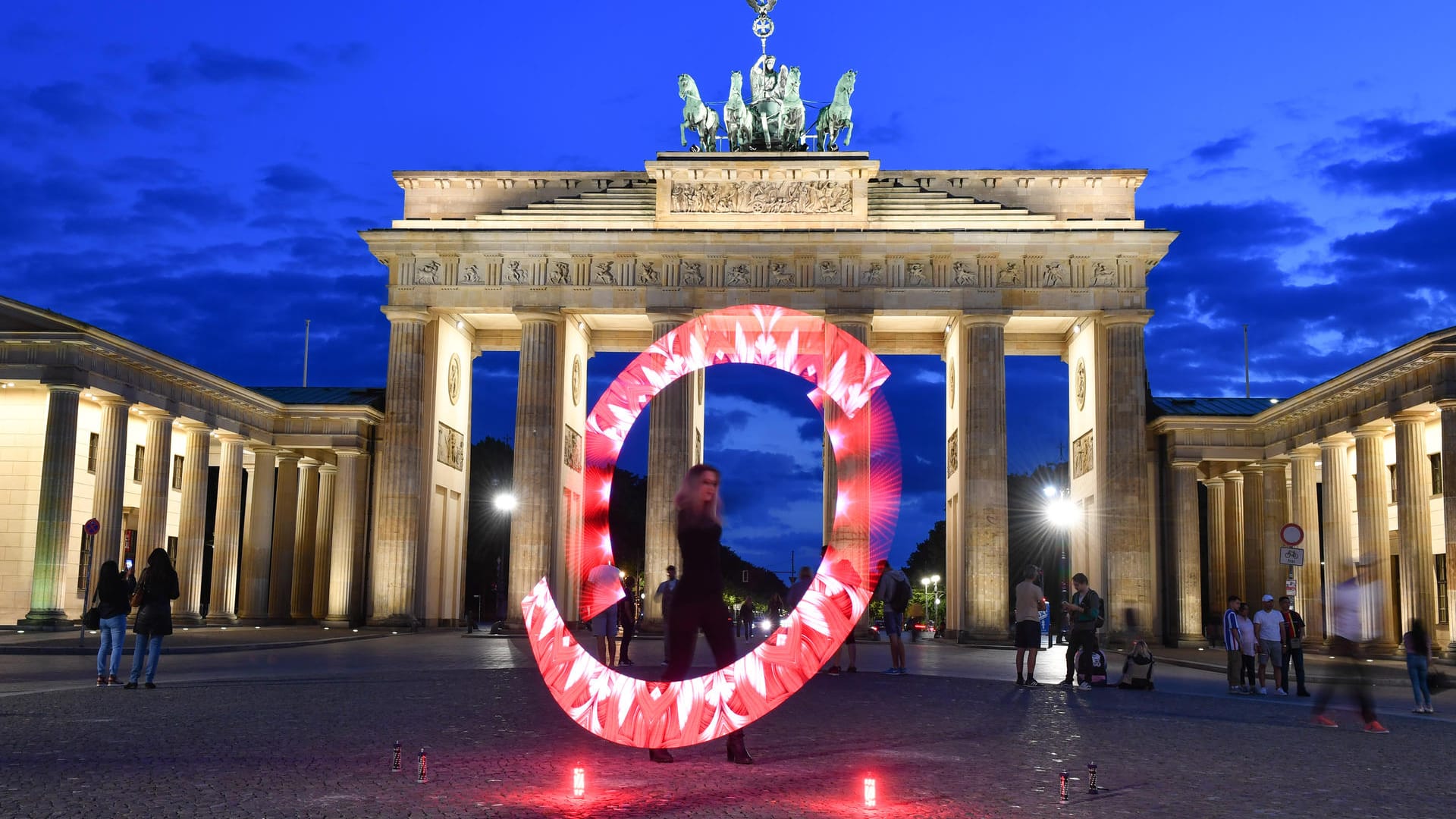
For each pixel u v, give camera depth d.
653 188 100.62
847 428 18.97
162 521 87.81
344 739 25.89
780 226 98.75
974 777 21.84
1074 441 106.75
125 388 82.50
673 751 24.47
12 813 17.27
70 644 63.41
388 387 98.12
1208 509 103.88
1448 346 66.19
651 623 93.12
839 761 23.42
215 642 69.25
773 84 104.00
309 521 106.19
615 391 19.19
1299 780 22.59
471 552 172.00
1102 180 99.38
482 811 17.69
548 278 98.31
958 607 103.25
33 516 84.44
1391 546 93.62
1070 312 96.38
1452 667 65.19
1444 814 19.31
